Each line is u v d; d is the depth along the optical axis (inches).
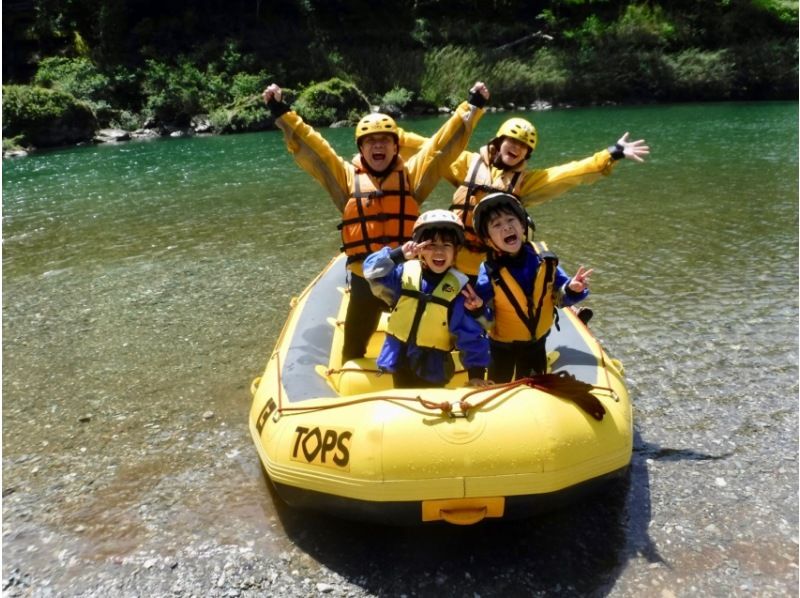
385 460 116.6
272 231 373.4
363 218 161.2
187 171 591.5
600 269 285.1
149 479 156.9
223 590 122.0
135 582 124.7
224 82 991.6
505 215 135.2
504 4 1317.7
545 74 1117.7
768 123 771.4
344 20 1204.5
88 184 544.4
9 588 124.1
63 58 1046.4
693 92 1144.8
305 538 134.5
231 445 169.5
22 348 232.5
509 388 125.3
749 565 123.3
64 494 152.3
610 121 852.0
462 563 126.0
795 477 148.2
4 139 774.5
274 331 237.9
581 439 122.0
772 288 255.8
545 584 120.4
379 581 122.4
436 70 1096.2
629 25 1221.1
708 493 143.9
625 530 133.6
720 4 1274.6
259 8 1148.5
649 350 210.4
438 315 134.5
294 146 165.5
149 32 1069.1
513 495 116.3
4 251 355.3
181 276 302.4
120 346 231.0
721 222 349.7
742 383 188.9
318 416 129.3
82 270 318.0
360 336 159.5
